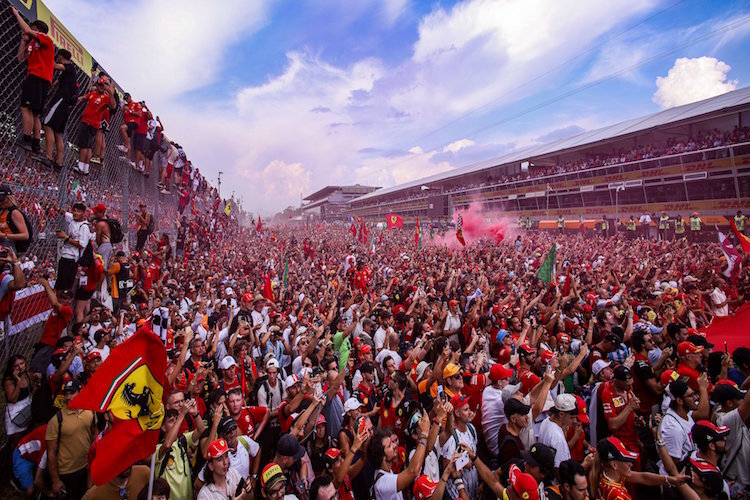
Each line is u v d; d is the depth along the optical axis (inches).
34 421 203.9
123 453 132.1
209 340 305.9
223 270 773.9
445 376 193.9
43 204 343.0
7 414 202.8
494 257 945.5
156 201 679.1
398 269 826.8
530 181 1929.1
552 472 149.9
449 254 1030.4
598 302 436.5
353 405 198.8
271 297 485.4
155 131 604.7
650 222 1357.0
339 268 846.5
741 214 1090.7
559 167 1803.6
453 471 159.2
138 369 139.2
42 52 281.0
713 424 173.8
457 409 189.8
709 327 384.2
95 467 127.3
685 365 228.2
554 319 349.7
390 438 166.7
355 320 342.3
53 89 318.7
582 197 1697.8
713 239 1203.9
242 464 175.2
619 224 1503.4
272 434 221.1
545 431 184.9
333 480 174.1
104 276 350.6
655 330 327.6
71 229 276.7
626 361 246.8
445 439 182.9
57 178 356.8
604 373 235.0
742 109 1109.1
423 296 433.1
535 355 261.3
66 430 183.3
